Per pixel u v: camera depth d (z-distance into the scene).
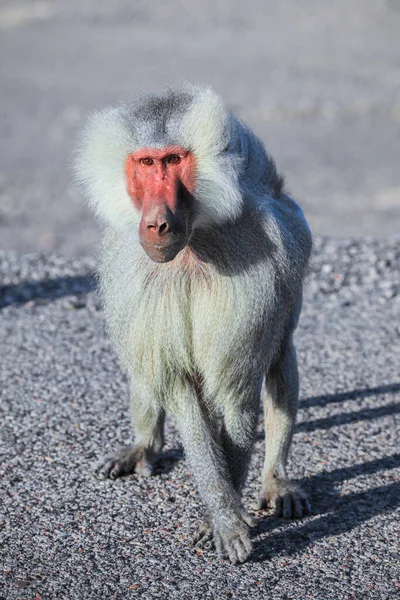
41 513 9.12
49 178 32.59
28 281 17.39
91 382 12.49
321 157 35.00
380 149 36.41
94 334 14.56
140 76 49.66
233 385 8.20
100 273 8.91
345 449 10.57
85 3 72.81
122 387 12.34
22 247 23.94
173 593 7.77
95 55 56.31
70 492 9.55
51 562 8.24
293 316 9.30
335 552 8.46
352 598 7.71
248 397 8.31
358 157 35.25
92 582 7.93
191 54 55.81
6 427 11.02
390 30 61.72
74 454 10.39
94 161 7.98
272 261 8.02
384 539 8.69
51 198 30.17
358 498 9.49
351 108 42.38
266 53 55.53
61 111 42.84
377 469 10.09
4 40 61.34
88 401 11.84
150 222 7.44
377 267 17.89
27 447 10.52
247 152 8.21
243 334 7.95
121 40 60.59
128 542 8.61
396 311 15.70
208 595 7.74
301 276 8.73
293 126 39.81
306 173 32.88
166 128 7.60
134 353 8.22
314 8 68.25
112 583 7.91
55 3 73.12
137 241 8.08
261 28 63.72
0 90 47.44
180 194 7.67
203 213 7.79
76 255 22.80
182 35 62.16
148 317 8.04
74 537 8.69
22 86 48.28
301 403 11.88
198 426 8.39
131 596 7.72
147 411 9.89
